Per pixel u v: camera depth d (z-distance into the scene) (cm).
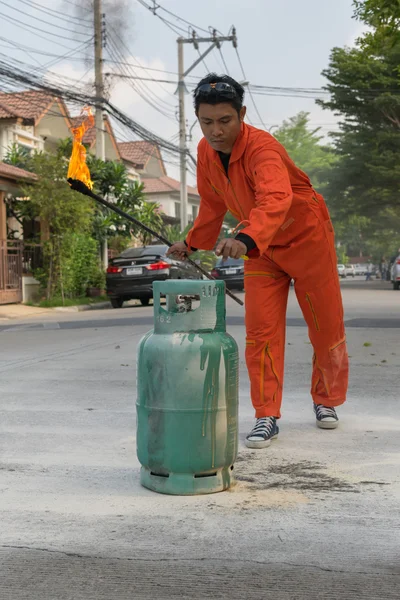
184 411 320
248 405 545
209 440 323
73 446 421
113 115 2175
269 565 248
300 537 274
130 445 423
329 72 3528
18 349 934
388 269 4891
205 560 253
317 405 468
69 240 1991
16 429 465
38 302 2011
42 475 362
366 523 289
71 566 249
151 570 245
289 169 378
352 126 3616
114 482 349
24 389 620
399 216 4403
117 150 3362
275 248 398
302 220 391
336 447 414
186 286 318
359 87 3434
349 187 3744
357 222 4397
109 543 269
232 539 272
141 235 2738
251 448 413
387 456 393
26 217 2038
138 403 335
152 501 319
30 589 232
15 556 258
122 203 2358
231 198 381
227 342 328
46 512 305
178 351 318
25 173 1972
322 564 249
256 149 354
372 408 525
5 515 302
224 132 353
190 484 326
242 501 318
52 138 2822
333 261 416
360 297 2053
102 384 641
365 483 344
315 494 328
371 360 767
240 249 312
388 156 3481
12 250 1969
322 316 429
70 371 723
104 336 1070
